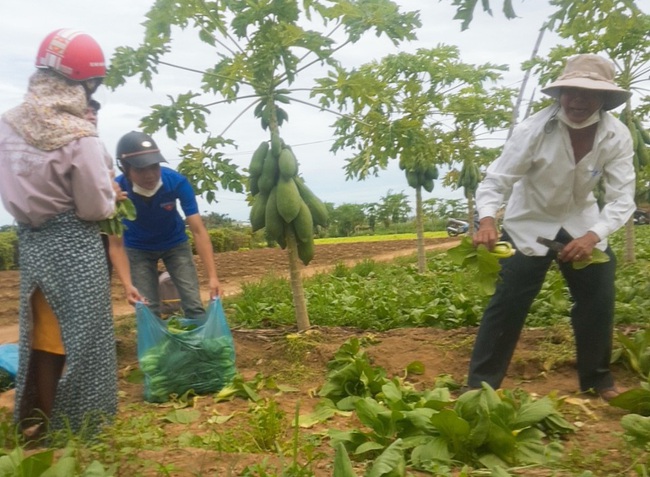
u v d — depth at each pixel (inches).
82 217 161.9
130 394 230.5
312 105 291.3
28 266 162.7
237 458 143.1
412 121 297.1
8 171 159.0
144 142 234.2
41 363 168.1
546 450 146.6
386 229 1966.0
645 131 431.8
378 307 318.7
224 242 1253.1
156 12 268.4
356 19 268.7
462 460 143.6
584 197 190.1
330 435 152.6
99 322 164.6
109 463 137.4
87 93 168.4
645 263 452.8
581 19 144.9
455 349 253.6
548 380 223.3
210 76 288.8
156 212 252.4
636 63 413.1
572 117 178.5
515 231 192.1
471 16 123.3
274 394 221.0
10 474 123.3
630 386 208.5
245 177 299.4
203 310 268.8
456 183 660.1
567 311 292.0
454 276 414.6
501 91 470.6
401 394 173.2
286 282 439.8
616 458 145.1
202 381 218.5
